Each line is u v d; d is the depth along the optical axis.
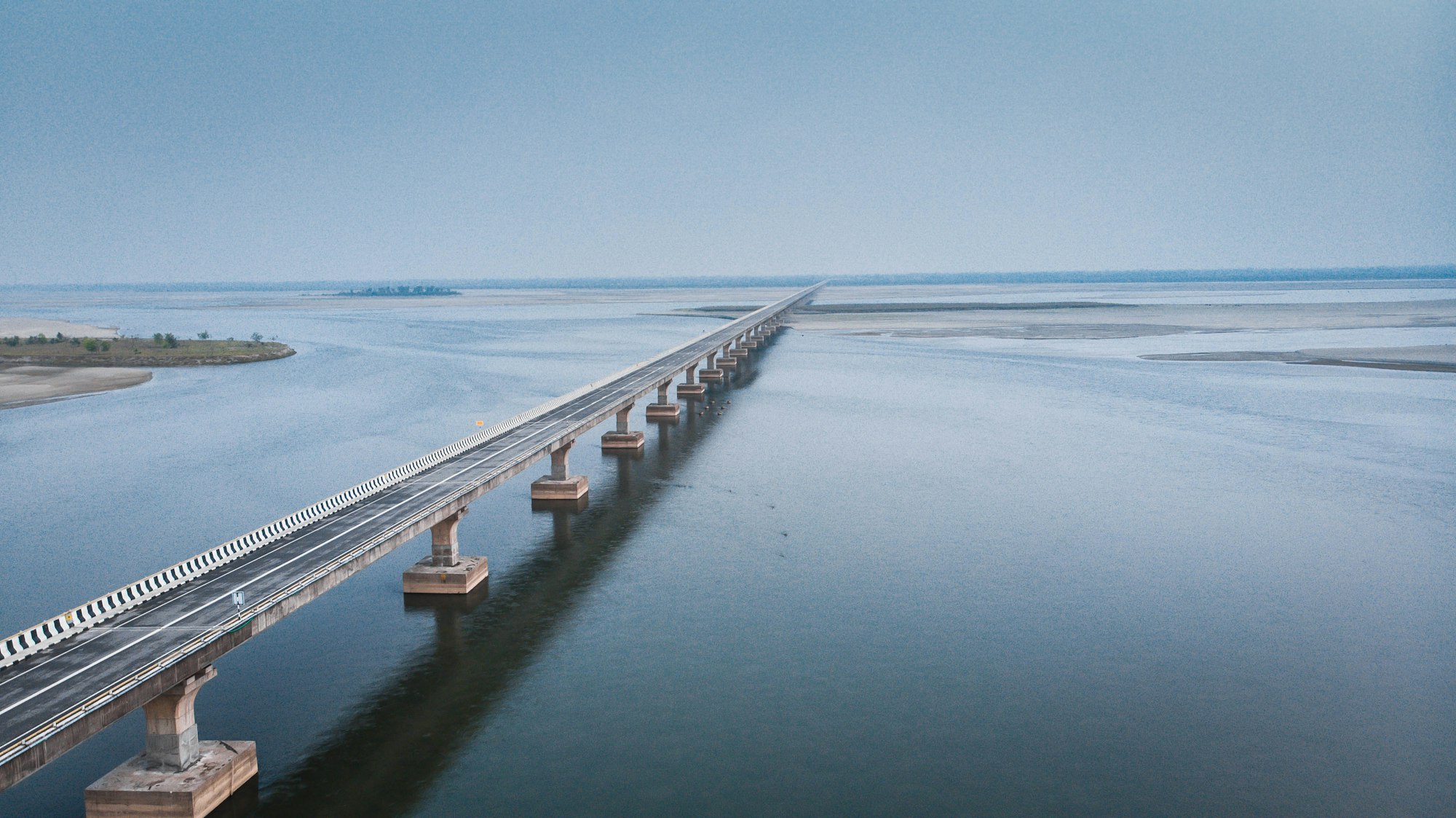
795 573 55.31
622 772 34.75
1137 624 47.97
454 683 41.72
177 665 30.11
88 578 56.06
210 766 32.28
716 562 57.12
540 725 38.16
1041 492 73.25
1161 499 71.00
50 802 32.97
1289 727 38.09
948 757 35.81
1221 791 33.69
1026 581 53.81
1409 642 45.78
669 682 41.75
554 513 68.19
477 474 56.75
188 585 37.44
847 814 32.25
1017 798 33.22
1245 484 75.38
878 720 38.44
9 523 67.38
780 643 45.66
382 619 48.75
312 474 81.81
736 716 38.81
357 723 38.25
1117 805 32.81
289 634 46.78
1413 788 33.91
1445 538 61.62
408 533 45.81
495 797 33.16
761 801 33.00
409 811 32.25
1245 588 52.81
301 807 32.34
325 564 39.69
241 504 72.38
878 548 59.56
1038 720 38.53
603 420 79.81
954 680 41.84
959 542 60.78
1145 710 39.34
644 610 49.72
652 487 75.38
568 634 46.75
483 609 50.03
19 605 51.75
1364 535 62.31
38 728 25.41
